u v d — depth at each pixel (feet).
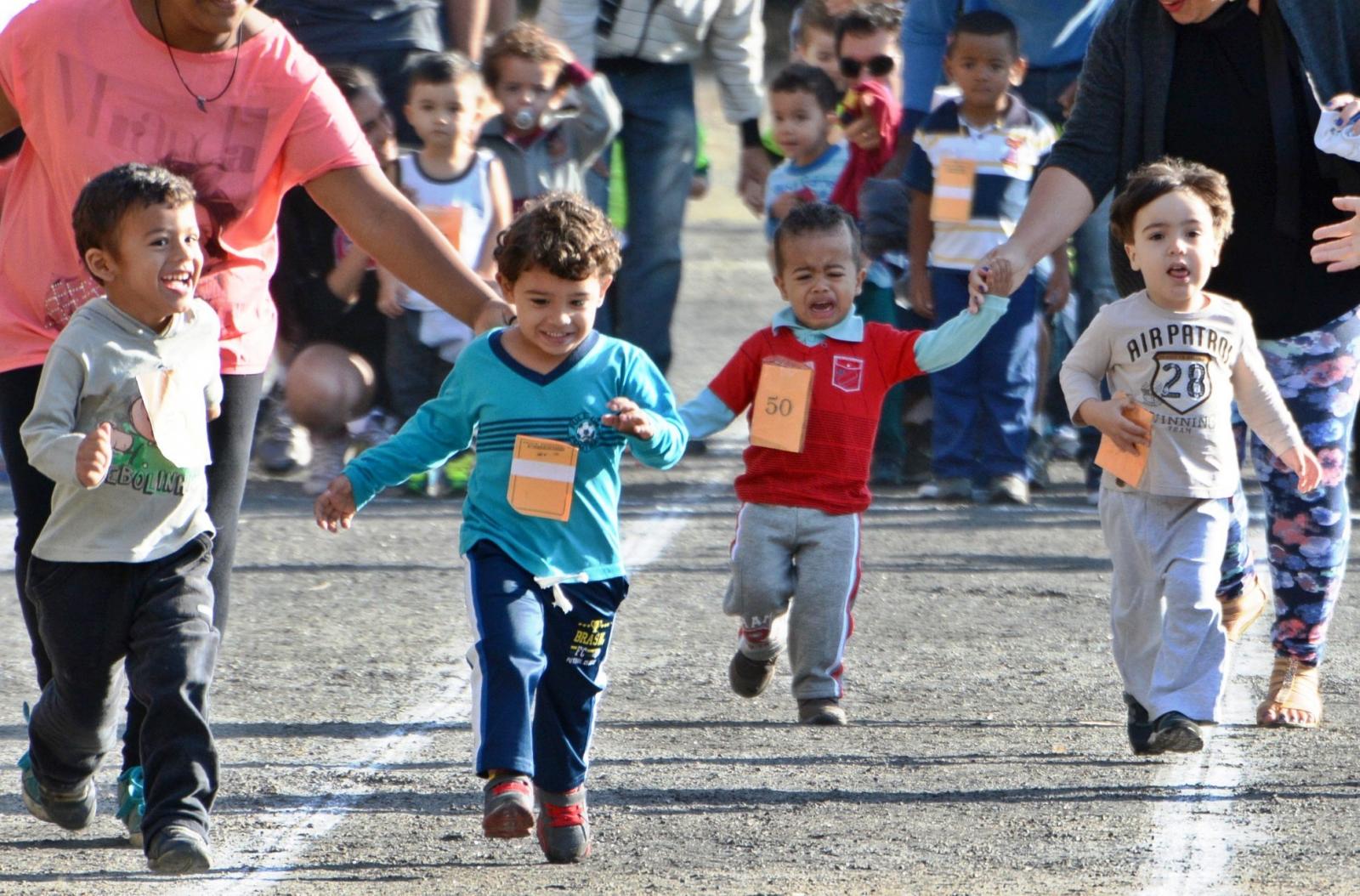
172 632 41.98
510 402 45.03
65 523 42.19
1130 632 53.98
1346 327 56.90
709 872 42.78
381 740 55.83
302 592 77.82
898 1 126.82
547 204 45.03
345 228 47.34
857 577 59.98
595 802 49.29
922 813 48.14
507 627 43.57
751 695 61.52
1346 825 46.75
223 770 52.26
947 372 100.68
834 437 60.18
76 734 43.73
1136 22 57.06
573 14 111.34
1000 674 65.10
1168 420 53.47
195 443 42.65
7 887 41.50
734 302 198.18
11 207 46.29
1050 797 49.62
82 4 45.09
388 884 41.96
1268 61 55.67
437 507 98.99
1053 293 102.58
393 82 107.86
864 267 62.34
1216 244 54.13
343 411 101.50
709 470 111.24
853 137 106.63
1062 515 97.40
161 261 41.86
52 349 41.93
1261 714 58.03
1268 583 80.28
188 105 45.16
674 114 114.32
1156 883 41.63
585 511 45.16
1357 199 51.88
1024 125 99.09
